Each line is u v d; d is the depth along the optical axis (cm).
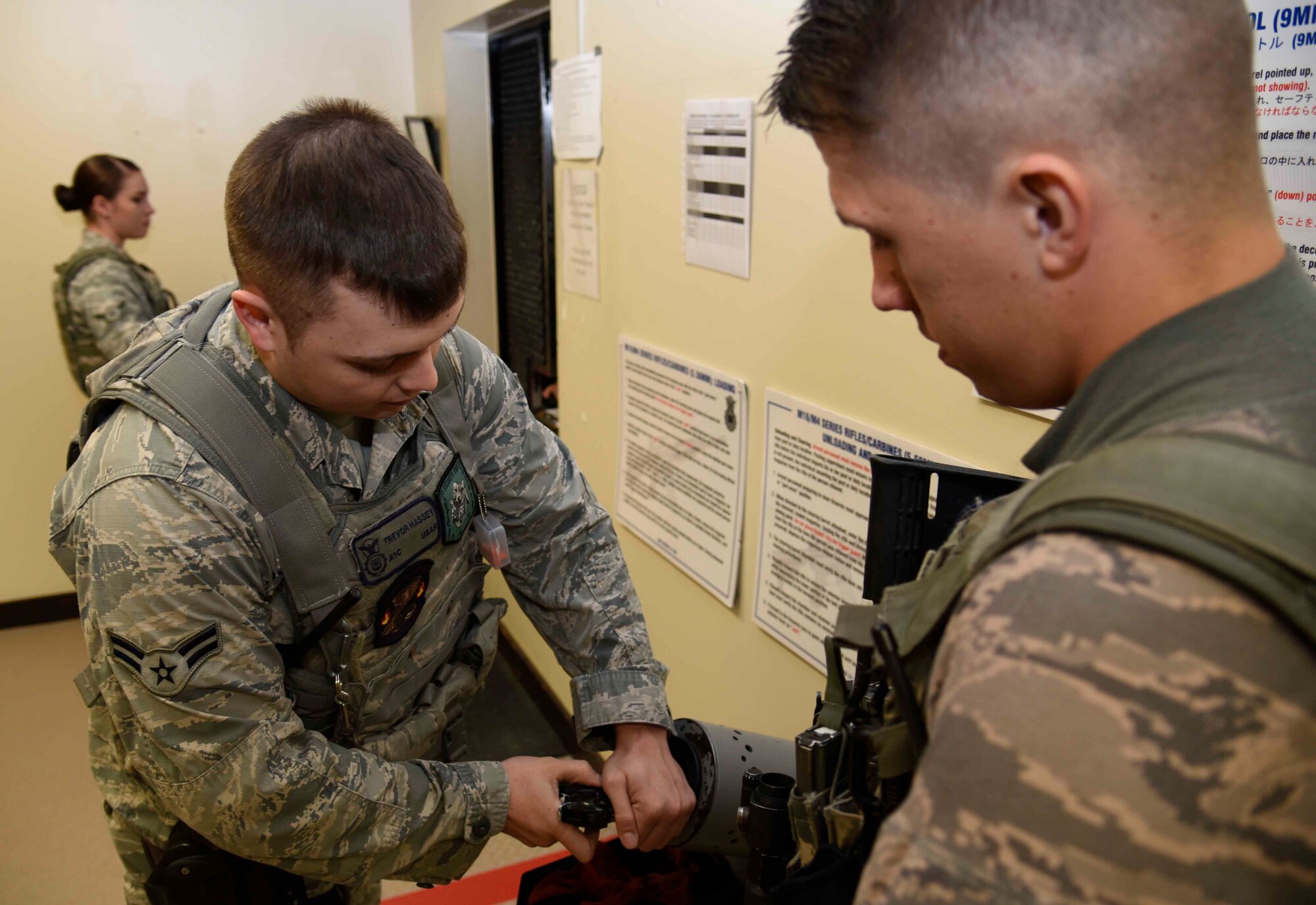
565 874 103
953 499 67
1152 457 34
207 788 79
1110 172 37
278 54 296
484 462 102
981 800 32
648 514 171
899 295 48
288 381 81
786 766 98
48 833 210
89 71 279
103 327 261
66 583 317
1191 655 30
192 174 298
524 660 261
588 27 169
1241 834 30
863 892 35
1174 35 36
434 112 288
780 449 128
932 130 40
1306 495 32
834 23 42
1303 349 36
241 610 80
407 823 87
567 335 202
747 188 127
